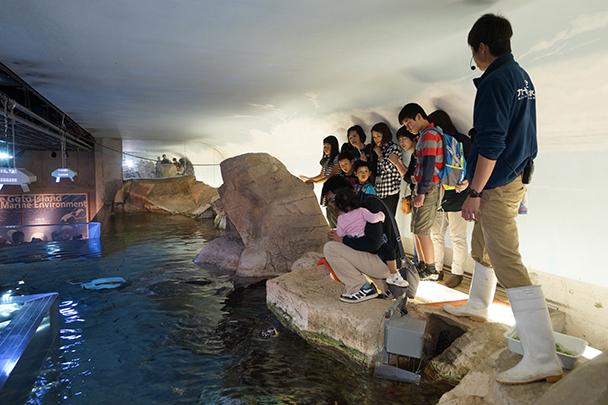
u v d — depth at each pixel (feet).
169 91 21.27
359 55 14.40
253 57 14.85
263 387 11.02
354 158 18.88
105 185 50.90
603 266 12.44
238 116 29.58
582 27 9.66
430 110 17.39
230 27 11.83
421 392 10.62
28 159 46.60
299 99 22.49
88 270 22.36
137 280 20.58
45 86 20.25
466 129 16.61
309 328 13.79
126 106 26.40
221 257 23.89
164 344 13.50
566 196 13.38
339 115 23.06
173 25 11.69
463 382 9.59
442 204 14.29
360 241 13.29
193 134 43.32
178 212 48.06
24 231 30.53
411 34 12.25
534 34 10.67
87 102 24.95
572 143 12.89
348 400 10.39
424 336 11.35
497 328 11.35
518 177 8.23
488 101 7.76
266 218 22.91
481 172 7.77
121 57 15.06
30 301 14.25
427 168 12.93
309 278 16.30
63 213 47.78
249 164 24.40
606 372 6.52
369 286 13.60
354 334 12.26
